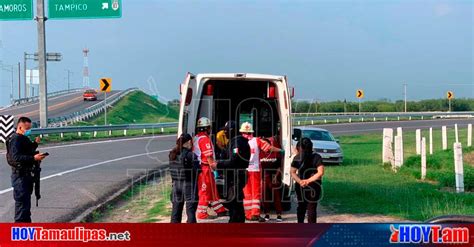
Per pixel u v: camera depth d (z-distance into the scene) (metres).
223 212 10.68
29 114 58.91
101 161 21.70
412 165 19.33
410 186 15.02
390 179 16.73
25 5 26.47
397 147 19.22
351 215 10.98
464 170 16.58
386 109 79.38
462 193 13.55
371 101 79.19
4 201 12.72
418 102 83.69
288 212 11.52
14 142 9.10
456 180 14.41
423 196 13.17
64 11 25.66
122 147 28.75
